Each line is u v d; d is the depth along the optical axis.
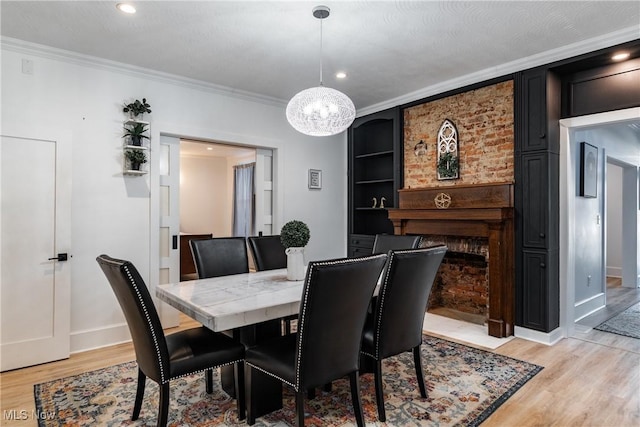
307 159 5.14
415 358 2.46
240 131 4.47
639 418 2.20
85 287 3.40
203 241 3.11
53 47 3.19
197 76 3.93
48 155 3.15
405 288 2.22
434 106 4.45
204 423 2.18
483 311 4.27
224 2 2.53
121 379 2.76
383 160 5.35
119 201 3.60
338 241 5.50
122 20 2.76
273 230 4.89
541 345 3.39
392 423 2.15
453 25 2.85
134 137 3.59
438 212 4.05
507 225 3.61
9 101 3.04
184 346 2.12
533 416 2.22
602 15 2.71
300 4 2.55
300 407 1.84
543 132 3.44
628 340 3.52
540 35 3.02
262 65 3.64
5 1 2.50
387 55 3.41
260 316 2.05
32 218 3.08
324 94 2.81
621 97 3.23
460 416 2.22
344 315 1.90
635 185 5.98
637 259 6.02
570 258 3.59
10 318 2.98
